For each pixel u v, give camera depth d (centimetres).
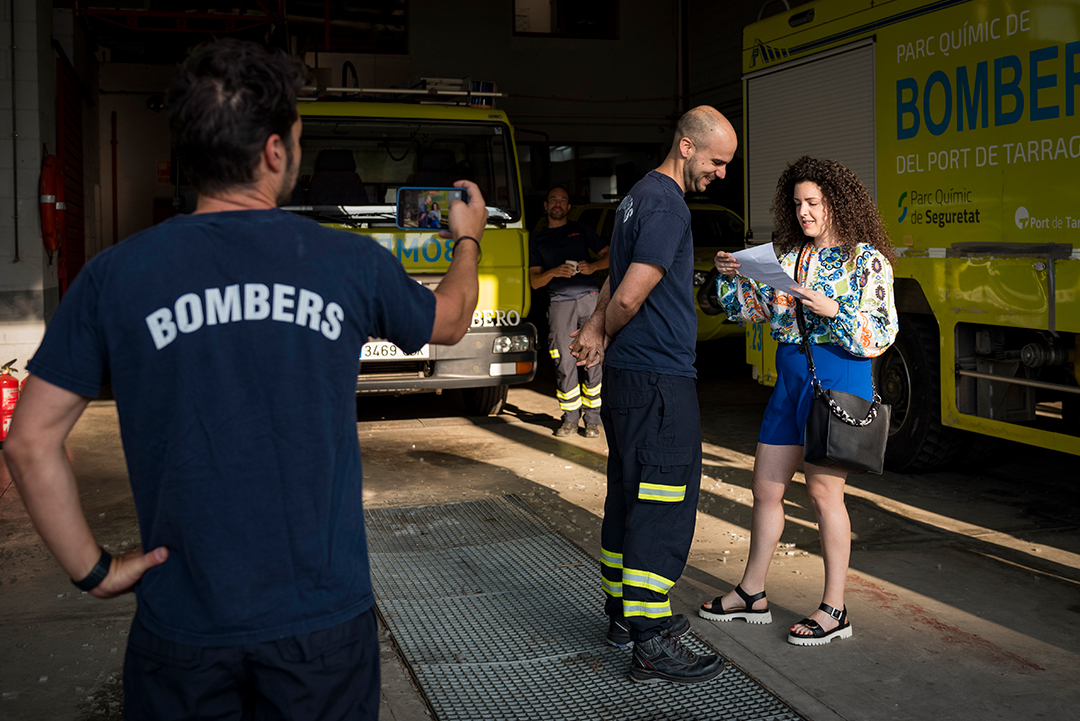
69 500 148
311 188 709
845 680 322
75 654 346
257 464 147
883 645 350
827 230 346
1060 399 513
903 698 308
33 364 145
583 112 1689
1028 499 554
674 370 315
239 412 146
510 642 356
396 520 522
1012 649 347
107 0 1119
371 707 161
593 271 713
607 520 345
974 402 546
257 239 151
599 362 336
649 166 1745
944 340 552
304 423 150
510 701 308
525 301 748
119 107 1452
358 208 711
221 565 146
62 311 145
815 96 644
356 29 1578
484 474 626
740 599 374
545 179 753
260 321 148
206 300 146
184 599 147
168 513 146
